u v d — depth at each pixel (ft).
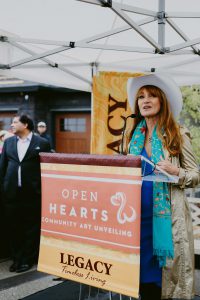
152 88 7.92
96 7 11.59
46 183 7.41
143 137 8.21
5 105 34.50
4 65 12.50
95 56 15.15
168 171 7.29
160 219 7.43
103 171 6.71
